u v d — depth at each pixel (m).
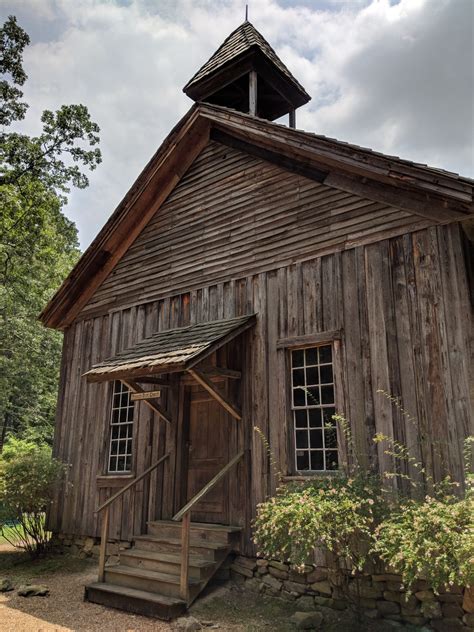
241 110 9.83
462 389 4.82
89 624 4.84
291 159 6.88
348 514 4.21
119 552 6.66
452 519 3.66
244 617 4.96
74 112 13.98
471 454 4.61
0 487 7.70
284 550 4.52
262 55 8.02
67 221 16.92
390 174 5.53
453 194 5.00
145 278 8.47
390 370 5.36
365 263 5.86
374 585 4.83
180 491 7.02
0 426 24.22
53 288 19.64
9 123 13.48
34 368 21.38
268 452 6.12
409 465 4.99
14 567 7.38
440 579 3.57
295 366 6.28
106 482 7.82
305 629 4.61
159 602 5.00
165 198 8.55
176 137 8.09
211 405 7.13
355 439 5.43
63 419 8.95
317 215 6.48
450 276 5.17
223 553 5.81
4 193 14.30
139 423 7.74
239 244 7.27
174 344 6.52
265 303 6.70
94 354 8.85
